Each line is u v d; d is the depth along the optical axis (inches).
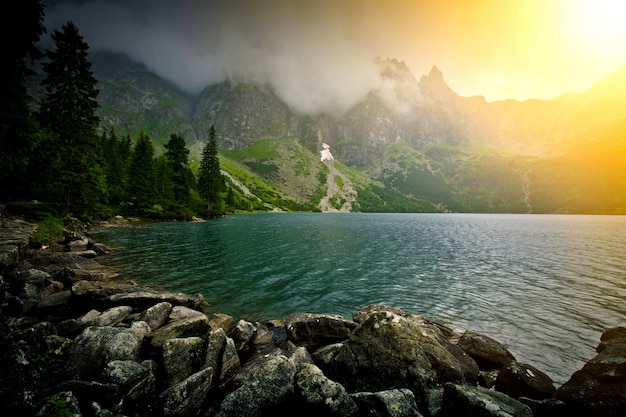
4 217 1191.6
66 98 1733.5
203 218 3631.9
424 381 361.1
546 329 614.5
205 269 1054.4
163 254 1264.8
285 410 313.4
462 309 736.3
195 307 677.9
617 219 6382.9
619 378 322.0
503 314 701.3
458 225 4101.9
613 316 688.4
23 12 657.6
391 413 282.2
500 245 1941.4
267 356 442.6
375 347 409.7
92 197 2079.2
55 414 228.5
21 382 239.8
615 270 1184.2
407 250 1686.8
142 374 342.0
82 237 1278.3
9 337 285.9
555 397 348.5
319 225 3629.4
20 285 612.7
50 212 1513.3
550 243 2059.5
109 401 298.2
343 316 689.0
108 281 824.9
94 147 1958.7
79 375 344.8
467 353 491.5
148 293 656.4
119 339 391.9
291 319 581.0
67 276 749.9
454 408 307.1
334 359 426.6
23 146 904.9
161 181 3228.3
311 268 1157.7
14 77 763.4
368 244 1924.2
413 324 446.6
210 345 417.1
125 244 1450.5
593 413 309.4
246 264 1173.7
